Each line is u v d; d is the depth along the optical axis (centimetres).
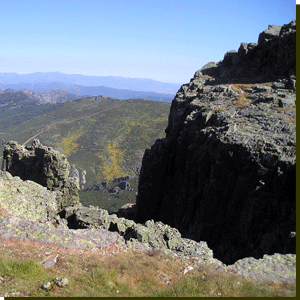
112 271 1927
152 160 6475
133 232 2783
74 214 3628
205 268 2103
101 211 3456
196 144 5094
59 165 5672
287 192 3603
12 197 3180
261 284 1847
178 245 2550
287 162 3512
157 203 6550
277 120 4378
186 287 1794
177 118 6425
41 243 2269
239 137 4044
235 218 4000
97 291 1695
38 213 3219
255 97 5569
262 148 3781
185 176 5328
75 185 5712
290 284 1866
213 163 4319
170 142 6316
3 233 2277
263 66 7162
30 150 6156
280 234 3297
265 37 7288
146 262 2145
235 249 3859
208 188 4269
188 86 7806
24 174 6103
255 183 3769
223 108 5372
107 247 2406
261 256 3391
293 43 6159
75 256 2173
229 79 7212
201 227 4300
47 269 1934
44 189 3634
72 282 1775
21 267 1853
